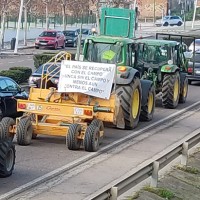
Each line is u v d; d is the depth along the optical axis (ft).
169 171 50.19
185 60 96.94
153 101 76.18
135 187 43.09
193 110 88.22
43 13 264.31
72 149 54.80
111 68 58.13
